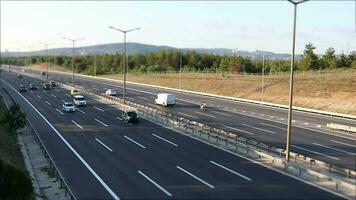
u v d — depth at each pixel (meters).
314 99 84.94
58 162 37.97
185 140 47.19
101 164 37.06
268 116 68.38
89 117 66.38
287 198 27.08
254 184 30.31
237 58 144.75
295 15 36.09
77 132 53.09
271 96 94.69
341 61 115.94
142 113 68.12
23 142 47.47
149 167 35.72
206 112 73.00
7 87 125.56
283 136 50.41
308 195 27.59
